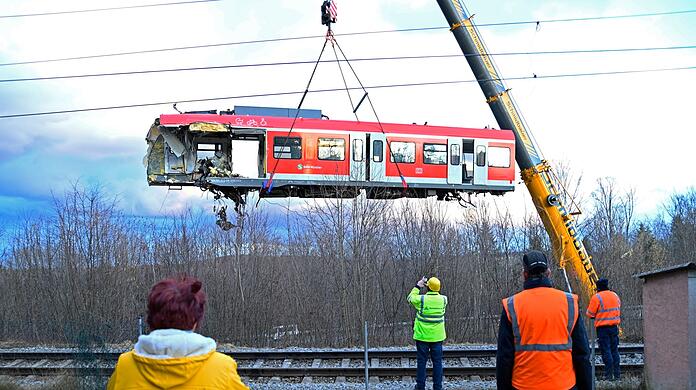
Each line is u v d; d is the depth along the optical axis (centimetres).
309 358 1338
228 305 1928
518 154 1900
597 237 2647
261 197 1859
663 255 3253
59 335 1930
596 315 1119
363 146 1797
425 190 1919
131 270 2142
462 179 1869
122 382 282
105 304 2039
